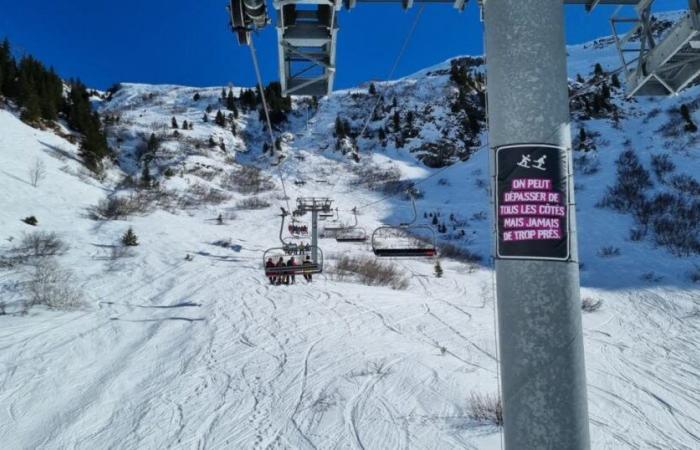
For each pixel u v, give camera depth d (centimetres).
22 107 5191
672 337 1758
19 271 2223
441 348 1431
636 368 1394
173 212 4166
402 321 1725
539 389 212
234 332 1538
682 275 2598
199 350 1380
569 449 208
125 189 4584
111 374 1223
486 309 2048
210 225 3831
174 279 2294
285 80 552
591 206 4097
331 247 3384
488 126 245
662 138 5416
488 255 3562
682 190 4053
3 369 1242
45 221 3122
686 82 524
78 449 895
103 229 3158
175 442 903
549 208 221
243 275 2427
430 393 1079
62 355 1345
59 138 5056
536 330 217
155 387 1143
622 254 3055
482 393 1078
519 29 229
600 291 2461
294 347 1396
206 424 965
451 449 846
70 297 1917
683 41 464
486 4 245
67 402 1076
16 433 953
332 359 1297
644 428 1002
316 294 2061
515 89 227
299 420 968
